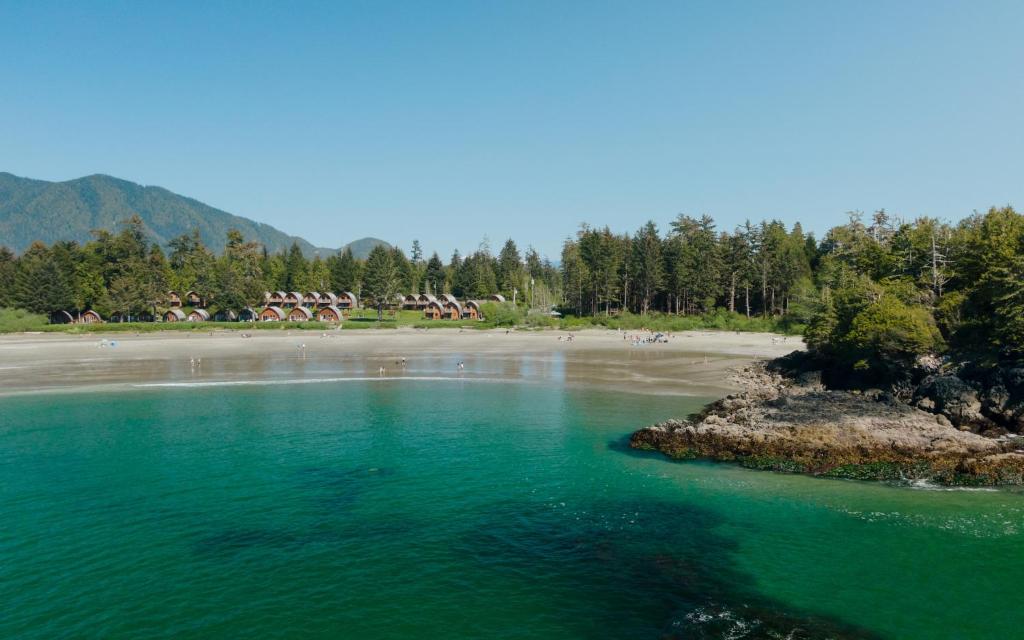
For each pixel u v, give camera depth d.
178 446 39.00
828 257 137.38
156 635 17.94
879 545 24.23
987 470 31.62
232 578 21.50
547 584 21.16
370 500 29.52
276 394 58.88
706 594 20.44
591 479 32.81
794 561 22.89
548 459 36.59
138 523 26.42
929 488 31.02
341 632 18.11
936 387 43.75
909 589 20.67
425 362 85.50
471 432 43.28
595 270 156.38
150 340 108.81
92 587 20.81
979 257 57.09
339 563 22.75
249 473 33.47
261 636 17.89
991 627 18.30
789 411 41.66
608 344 109.62
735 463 35.53
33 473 33.16
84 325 125.06
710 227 166.00
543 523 26.73
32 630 18.17
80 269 149.88
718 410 47.28
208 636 17.89
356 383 66.12
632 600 20.06
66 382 64.94
